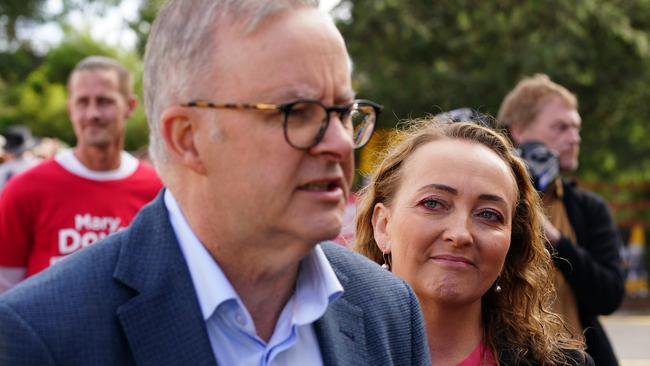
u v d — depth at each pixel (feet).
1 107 65.41
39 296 4.42
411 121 8.71
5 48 91.30
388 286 5.77
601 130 47.80
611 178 49.65
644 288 44.04
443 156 7.35
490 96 43.11
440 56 46.21
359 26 44.04
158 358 4.53
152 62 4.76
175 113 4.59
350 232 9.86
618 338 33.88
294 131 4.44
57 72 69.31
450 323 7.37
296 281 5.12
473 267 7.18
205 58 4.49
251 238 4.63
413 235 7.27
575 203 11.61
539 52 42.50
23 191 12.39
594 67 44.96
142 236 4.86
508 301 7.85
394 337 5.60
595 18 43.88
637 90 46.03
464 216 7.16
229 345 4.80
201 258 4.76
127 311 4.53
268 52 4.41
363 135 5.05
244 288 4.89
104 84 12.87
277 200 4.48
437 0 45.06
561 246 10.74
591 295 10.95
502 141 7.68
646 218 45.88
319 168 4.52
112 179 12.84
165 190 5.14
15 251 12.35
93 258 4.71
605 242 11.56
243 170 4.48
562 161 12.34
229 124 4.46
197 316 4.66
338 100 4.58
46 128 64.34
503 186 7.30
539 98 12.33
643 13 45.83
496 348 7.64
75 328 4.39
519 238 7.93
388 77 44.39
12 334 4.26
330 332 5.19
